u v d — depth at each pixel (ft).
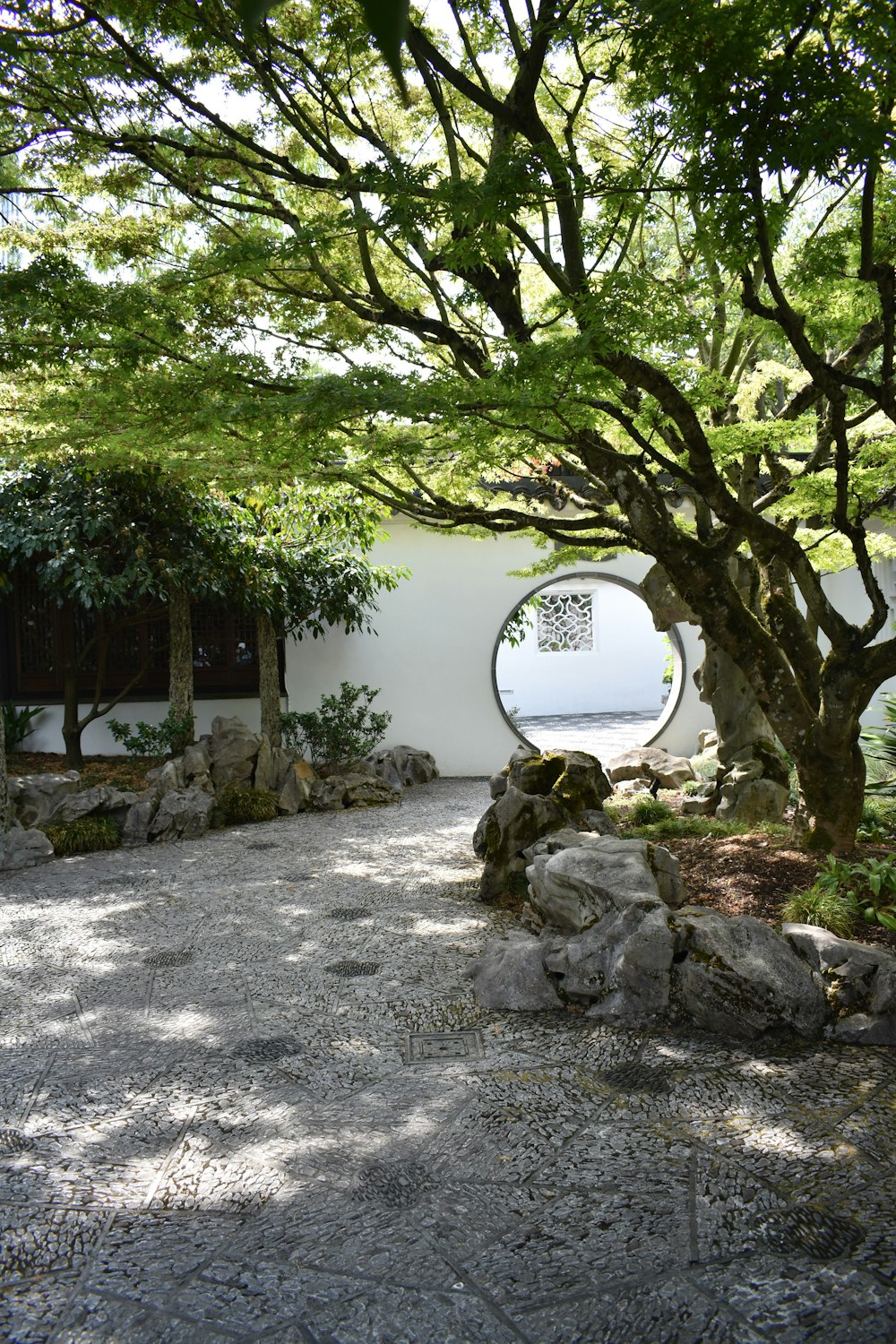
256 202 16.99
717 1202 8.84
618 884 14.02
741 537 17.13
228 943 16.49
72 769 28.76
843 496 15.06
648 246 19.84
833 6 8.73
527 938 14.98
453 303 14.21
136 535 26.25
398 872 21.21
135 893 19.80
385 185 11.00
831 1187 9.05
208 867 21.97
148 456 19.43
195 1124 10.40
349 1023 13.05
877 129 8.74
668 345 12.87
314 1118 10.50
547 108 17.03
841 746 17.26
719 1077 11.30
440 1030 12.84
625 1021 12.85
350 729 32.68
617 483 16.89
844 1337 7.22
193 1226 8.62
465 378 13.74
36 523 25.27
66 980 14.80
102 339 13.53
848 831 17.65
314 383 13.25
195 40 12.85
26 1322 7.44
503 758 35.50
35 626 32.22
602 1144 9.88
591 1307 7.54
